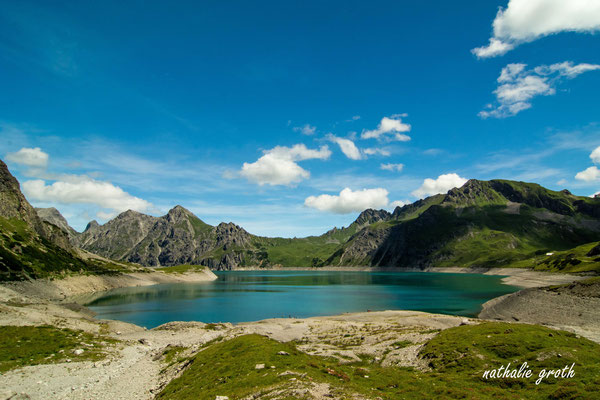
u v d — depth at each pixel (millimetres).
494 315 100250
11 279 126938
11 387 33406
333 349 52312
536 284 197500
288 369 31219
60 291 147500
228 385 28750
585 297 85312
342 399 23766
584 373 29438
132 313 118188
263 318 110562
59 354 47188
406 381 32312
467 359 38188
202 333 74812
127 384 36938
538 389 28219
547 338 40938
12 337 51156
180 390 31531
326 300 157375
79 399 31969
